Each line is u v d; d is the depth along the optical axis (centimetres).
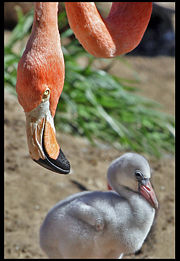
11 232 715
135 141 1081
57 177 847
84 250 615
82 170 889
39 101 418
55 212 619
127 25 491
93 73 1129
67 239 606
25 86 410
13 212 746
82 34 468
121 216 602
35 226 734
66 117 1059
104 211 597
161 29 1842
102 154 977
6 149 863
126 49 498
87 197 620
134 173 605
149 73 1638
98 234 604
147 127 1125
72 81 1081
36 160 437
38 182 820
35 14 407
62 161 443
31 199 780
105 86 1130
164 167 977
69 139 1001
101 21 472
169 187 893
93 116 1095
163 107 1321
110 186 643
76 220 603
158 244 744
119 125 1073
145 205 611
